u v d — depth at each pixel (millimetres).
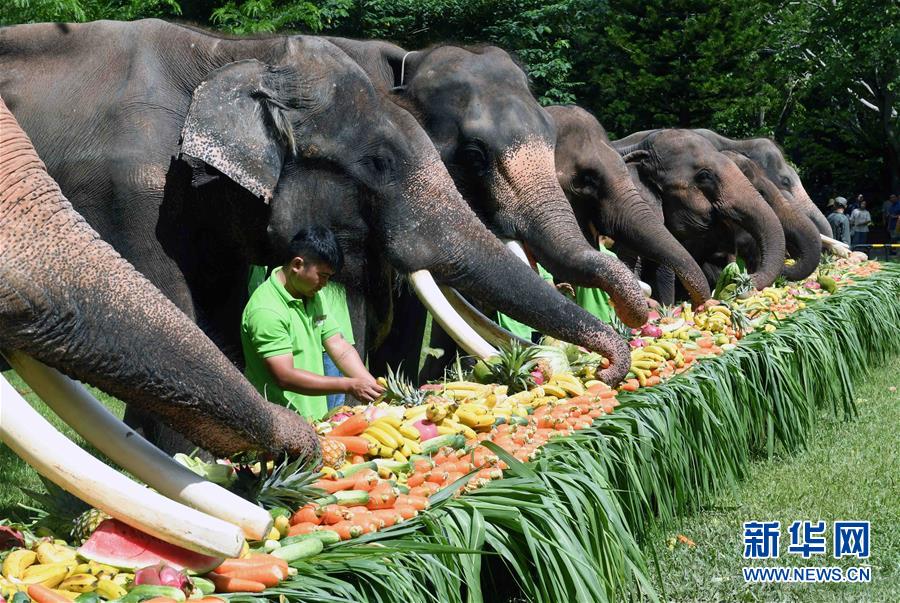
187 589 3047
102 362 3143
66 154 5984
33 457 2977
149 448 3242
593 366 6695
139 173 5934
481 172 7961
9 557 3146
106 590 3008
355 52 8258
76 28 6309
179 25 6414
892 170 34469
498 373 6219
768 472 7977
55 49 6242
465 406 5137
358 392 5469
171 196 6020
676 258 10414
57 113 6051
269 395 5664
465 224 6422
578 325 6477
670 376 7359
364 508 4004
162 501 3035
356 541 3795
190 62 6254
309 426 3693
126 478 3037
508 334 6781
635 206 10609
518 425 5297
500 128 7973
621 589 4699
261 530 3205
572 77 32688
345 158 6266
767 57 36062
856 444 8898
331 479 4109
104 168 5949
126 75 6129
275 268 6383
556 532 4328
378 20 22078
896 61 29375
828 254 17297
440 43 8492
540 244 7816
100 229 5988
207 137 5922
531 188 7910
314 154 6219
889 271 16078
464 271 6375
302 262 5547
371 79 6988
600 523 4797
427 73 8148
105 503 2994
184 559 3191
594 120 10969
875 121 34625
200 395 3266
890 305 14031
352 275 6410
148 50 6219
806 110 35750
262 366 5621
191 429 3326
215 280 6355
